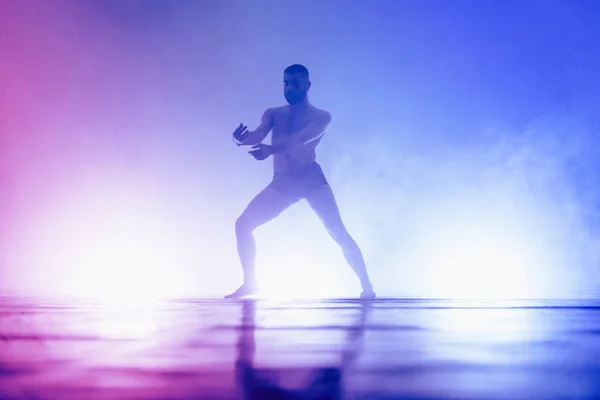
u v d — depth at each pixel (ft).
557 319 6.63
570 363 3.35
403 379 2.85
